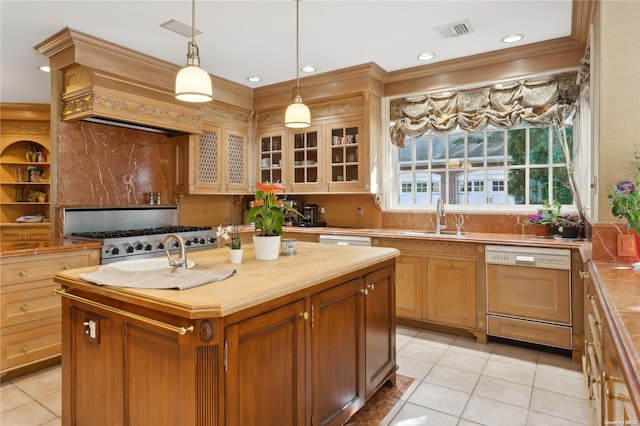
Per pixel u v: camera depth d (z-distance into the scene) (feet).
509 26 10.09
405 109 13.82
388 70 13.58
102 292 5.08
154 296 4.59
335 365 6.34
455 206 13.57
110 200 12.51
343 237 13.28
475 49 11.72
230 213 16.89
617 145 7.08
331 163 14.44
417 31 10.38
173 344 4.52
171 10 9.09
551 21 9.83
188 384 4.35
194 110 13.37
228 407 4.43
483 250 10.85
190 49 6.64
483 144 13.16
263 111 16.12
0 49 10.95
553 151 12.13
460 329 11.40
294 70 13.51
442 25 10.05
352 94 13.71
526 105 11.60
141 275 5.55
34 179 17.93
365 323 7.20
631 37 6.99
